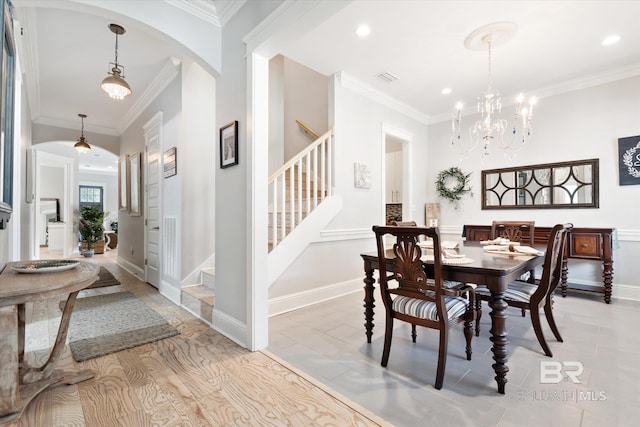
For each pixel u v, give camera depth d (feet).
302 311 10.21
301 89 15.81
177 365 6.48
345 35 9.26
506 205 14.16
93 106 15.53
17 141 9.27
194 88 11.60
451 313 5.91
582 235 11.12
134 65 11.46
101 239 26.50
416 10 8.07
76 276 5.05
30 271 5.14
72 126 18.19
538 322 6.81
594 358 6.63
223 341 7.75
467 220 15.53
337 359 6.76
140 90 13.73
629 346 7.19
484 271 5.66
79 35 9.44
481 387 5.61
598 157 11.74
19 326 5.57
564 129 12.55
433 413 4.87
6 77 5.90
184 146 11.28
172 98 11.87
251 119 7.25
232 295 7.98
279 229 11.69
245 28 7.55
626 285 11.14
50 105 15.35
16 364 4.69
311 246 11.11
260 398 5.29
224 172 8.39
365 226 13.11
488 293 7.48
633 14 8.13
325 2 5.54
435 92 13.53
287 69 16.51
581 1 7.66
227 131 8.16
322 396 5.35
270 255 9.63
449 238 16.10
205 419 4.74
